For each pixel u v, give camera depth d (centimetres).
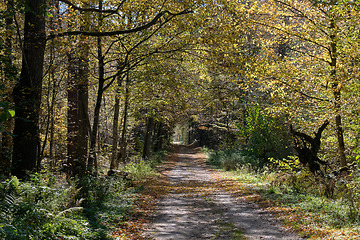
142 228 887
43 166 1420
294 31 1561
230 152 3394
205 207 1215
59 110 1705
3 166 993
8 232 478
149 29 1650
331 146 1647
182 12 1276
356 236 672
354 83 1271
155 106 2023
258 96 2520
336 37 1347
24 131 1002
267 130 2355
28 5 944
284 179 1488
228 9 1351
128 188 1588
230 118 3731
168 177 2395
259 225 909
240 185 1791
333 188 1154
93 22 1349
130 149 3294
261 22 1544
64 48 1273
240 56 1352
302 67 1572
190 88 1733
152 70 1536
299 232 793
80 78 1450
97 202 1077
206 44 1390
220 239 776
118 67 1587
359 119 1248
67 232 669
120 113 2705
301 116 1647
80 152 1576
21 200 632
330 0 1266
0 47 873
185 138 9731
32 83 1026
